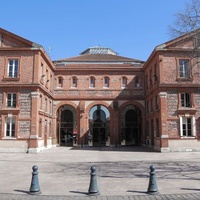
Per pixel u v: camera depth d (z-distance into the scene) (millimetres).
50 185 11133
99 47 53938
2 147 27656
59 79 37625
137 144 38188
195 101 28234
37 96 28250
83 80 37375
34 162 19484
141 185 11016
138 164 18078
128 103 37031
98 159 21250
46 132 32875
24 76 28578
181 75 28734
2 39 29250
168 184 11156
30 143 27438
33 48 28750
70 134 38531
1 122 27984
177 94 28188
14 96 28594
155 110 30188
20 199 8852
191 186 10758
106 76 37469
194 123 27828
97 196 9195
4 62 28828
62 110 38938
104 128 38156
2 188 10602
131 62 40812
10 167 16828
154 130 30781
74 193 9688
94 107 38406
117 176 13266
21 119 27922
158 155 24000
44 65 31578
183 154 24688
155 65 30859
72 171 15117
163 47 28703
